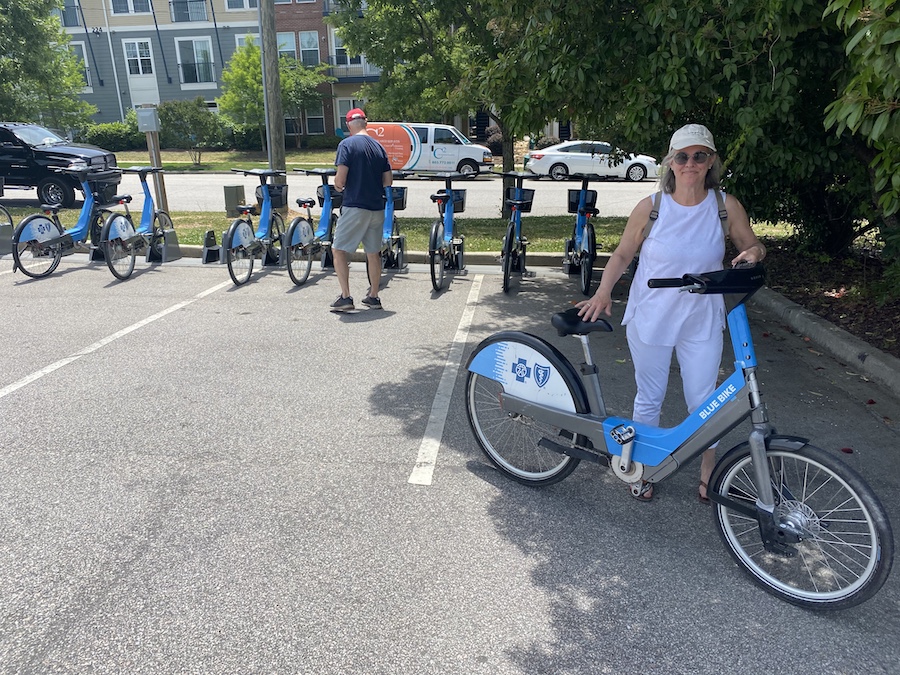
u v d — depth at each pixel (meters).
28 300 7.23
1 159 14.87
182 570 2.94
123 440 4.11
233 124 33.25
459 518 3.37
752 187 7.01
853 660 2.50
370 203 6.59
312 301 7.31
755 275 2.83
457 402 4.74
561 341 6.08
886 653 2.53
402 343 5.97
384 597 2.80
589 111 6.31
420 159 23.97
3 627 2.60
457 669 2.44
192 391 4.86
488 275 8.68
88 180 8.70
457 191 8.06
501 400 3.67
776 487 2.85
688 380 3.34
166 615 2.67
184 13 34.59
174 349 5.74
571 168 23.28
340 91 35.81
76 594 2.78
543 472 3.62
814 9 4.18
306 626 2.63
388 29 12.89
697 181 3.04
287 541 3.16
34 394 4.77
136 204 15.80
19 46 19.73
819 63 4.94
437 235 7.59
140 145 34.12
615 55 5.45
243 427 4.31
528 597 2.81
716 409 2.97
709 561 3.06
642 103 5.16
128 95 35.97
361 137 6.51
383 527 3.28
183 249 9.62
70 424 4.31
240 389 4.91
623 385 5.08
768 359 5.59
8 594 2.78
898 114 2.96
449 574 2.95
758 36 4.49
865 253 8.91
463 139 23.97
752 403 2.85
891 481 3.70
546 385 3.50
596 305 3.24
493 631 2.62
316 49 35.06
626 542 3.19
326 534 3.21
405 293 7.73
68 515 3.33
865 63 2.88
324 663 2.45
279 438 4.17
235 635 2.58
